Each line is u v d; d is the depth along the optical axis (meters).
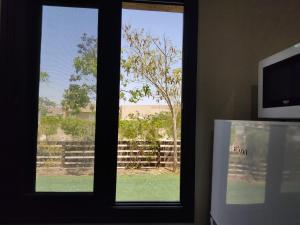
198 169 1.34
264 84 1.16
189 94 1.34
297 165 0.66
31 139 1.29
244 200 0.90
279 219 0.72
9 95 1.25
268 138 0.77
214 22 1.36
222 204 1.08
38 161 1.30
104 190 1.30
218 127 1.17
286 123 0.71
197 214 1.33
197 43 1.35
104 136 1.30
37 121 1.29
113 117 1.31
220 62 1.36
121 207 1.30
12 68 1.26
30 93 1.29
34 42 1.29
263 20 1.39
